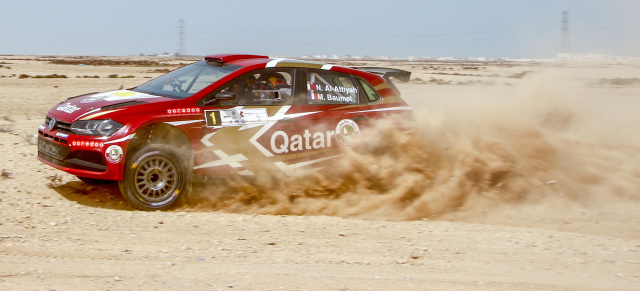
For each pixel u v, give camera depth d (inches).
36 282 174.2
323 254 217.6
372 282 189.3
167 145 271.6
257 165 290.5
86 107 272.1
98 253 205.6
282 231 246.1
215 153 280.7
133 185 263.9
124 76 1336.1
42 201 271.0
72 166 264.2
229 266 198.2
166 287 175.3
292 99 299.4
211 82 288.2
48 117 285.0
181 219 256.2
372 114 320.5
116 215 256.8
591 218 299.7
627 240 257.8
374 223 268.4
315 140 301.6
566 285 194.2
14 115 587.5
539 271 208.7
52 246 210.4
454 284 191.5
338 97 313.0
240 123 283.7
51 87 930.1
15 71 1589.6
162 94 292.7
